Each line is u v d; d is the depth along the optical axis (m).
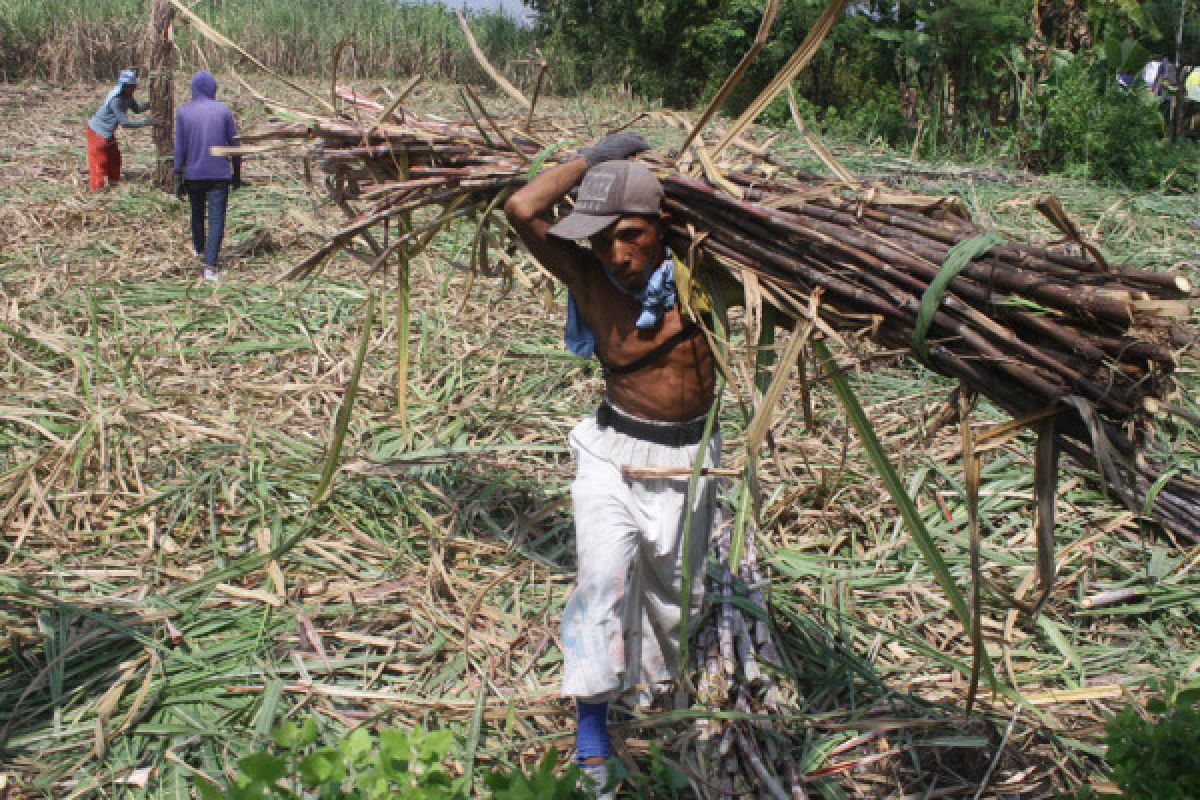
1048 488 2.61
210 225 7.81
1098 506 4.73
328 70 23.81
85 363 5.78
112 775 3.03
